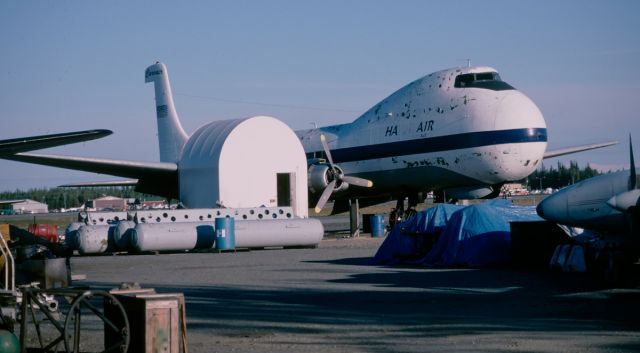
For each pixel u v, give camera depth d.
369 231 47.81
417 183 42.66
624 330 11.90
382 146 43.41
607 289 17.42
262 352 10.78
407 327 12.63
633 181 17.66
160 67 56.22
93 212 36.38
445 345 10.95
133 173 45.88
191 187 44.09
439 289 18.22
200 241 33.16
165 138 56.19
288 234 34.00
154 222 33.94
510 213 25.78
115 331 9.59
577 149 48.06
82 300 9.48
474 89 39.88
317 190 44.09
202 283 20.47
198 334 12.41
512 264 24.58
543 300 15.77
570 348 10.52
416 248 26.52
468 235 25.27
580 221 19.28
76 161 42.56
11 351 9.59
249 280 21.02
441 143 40.34
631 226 17.23
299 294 17.61
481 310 14.51
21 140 13.14
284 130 43.28
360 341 11.45
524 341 11.10
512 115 38.34
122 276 23.06
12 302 11.23
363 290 18.20
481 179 39.69
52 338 12.19
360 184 43.44
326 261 27.44
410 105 42.47
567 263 22.00
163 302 9.41
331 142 46.66
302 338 11.83
